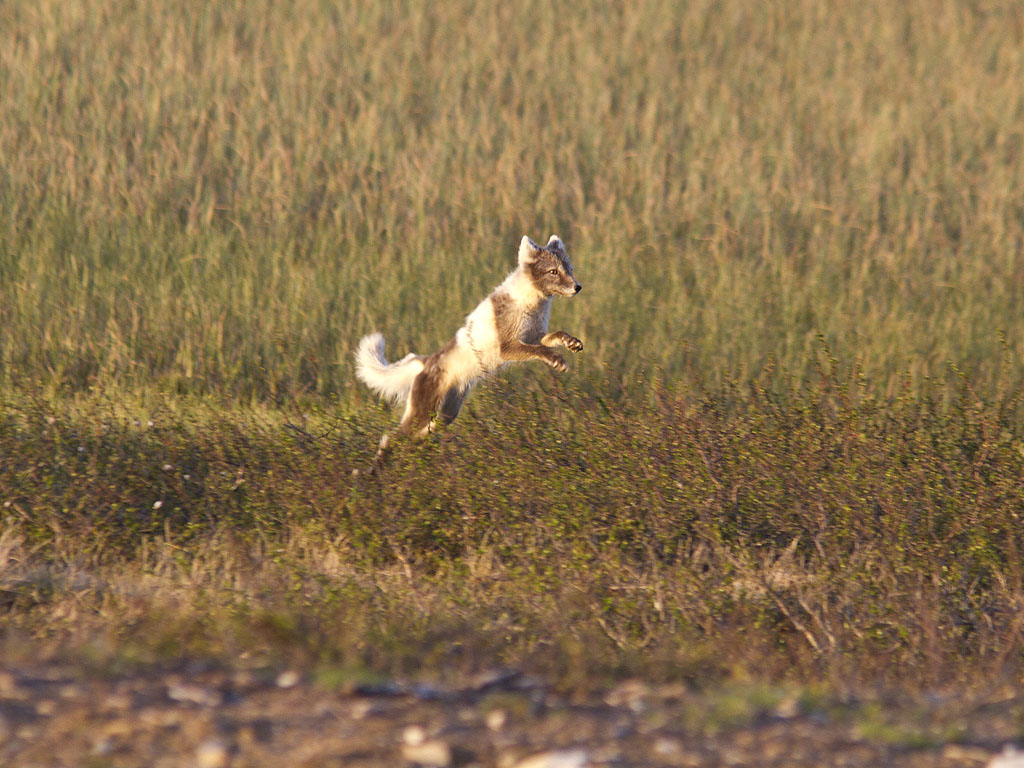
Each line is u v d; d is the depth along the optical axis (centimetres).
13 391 3806
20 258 5009
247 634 1820
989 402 3155
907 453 2798
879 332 4672
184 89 6756
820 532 2617
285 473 2869
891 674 2012
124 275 4875
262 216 5609
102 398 3847
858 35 8731
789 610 2328
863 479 2723
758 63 8038
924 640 2200
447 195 5844
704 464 2788
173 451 3039
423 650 1844
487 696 1503
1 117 6216
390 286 4925
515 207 5756
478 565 2531
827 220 5869
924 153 6638
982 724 1470
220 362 4344
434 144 6334
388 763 1214
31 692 1419
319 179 6022
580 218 5681
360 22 8081
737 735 1351
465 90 7312
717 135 6775
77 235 5200
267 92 6931
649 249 5475
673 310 4859
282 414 3688
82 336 4522
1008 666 2094
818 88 7581
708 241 5631
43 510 2661
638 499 2723
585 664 1761
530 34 8262
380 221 5572
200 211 5531
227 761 1213
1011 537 2595
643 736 1334
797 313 4953
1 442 2967
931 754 1309
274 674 1577
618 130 6844
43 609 2127
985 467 2739
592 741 1305
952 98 7562
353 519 2662
